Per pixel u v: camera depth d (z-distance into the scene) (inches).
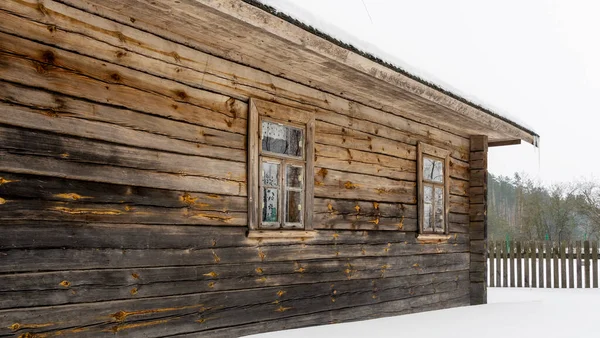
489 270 534.3
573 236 1050.1
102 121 157.6
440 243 321.7
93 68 156.0
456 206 341.1
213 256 188.5
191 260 181.2
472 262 352.8
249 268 201.8
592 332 234.1
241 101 202.2
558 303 353.7
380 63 210.2
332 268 240.2
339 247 244.7
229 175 195.6
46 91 145.0
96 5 157.5
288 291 217.6
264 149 213.9
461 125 327.6
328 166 240.4
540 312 302.2
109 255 157.9
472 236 354.3
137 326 164.4
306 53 199.3
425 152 306.8
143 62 169.5
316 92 235.9
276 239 212.5
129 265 163.0
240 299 197.6
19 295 137.6
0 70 135.9
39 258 142.0
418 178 299.7
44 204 143.7
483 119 304.3
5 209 136.0
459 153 347.3
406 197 291.4
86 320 151.6
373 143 268.5
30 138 141.4
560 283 533.6
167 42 177.2
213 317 187.6
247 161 202.4
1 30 136.5
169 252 174.7
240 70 201.8
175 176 177.2
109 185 159.0
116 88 161.8
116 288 159.3
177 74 179.6
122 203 162.1
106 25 159.9
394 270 280.1
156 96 172.9
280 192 217.0
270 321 209.0
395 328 230.1
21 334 137.3
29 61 141.7
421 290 301.7
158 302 170.6
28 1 141.9
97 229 155.4
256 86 207.6
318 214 233.5
